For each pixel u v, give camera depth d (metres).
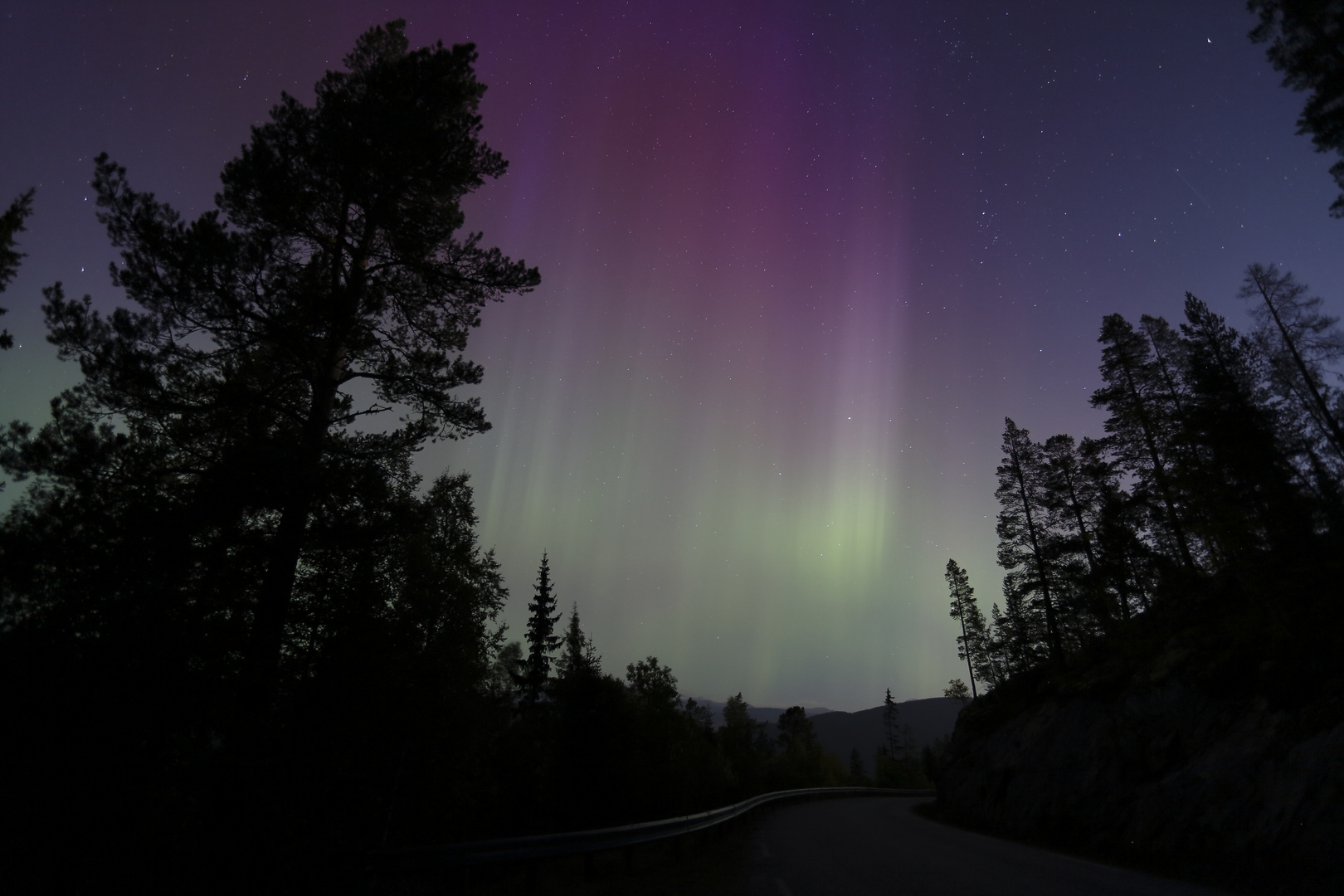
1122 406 34.69
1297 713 14.29
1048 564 37.47
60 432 8.73
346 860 7.48
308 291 10.94
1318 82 19.88
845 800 48.78
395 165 11.60
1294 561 19.81
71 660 6.25
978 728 38.25
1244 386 23.81
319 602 10.30
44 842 5.55
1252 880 10.92
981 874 11.27
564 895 9.25
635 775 27.31
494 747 17.69
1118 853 15.99
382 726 10.23
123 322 9.70
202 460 10.09
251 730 7.16
